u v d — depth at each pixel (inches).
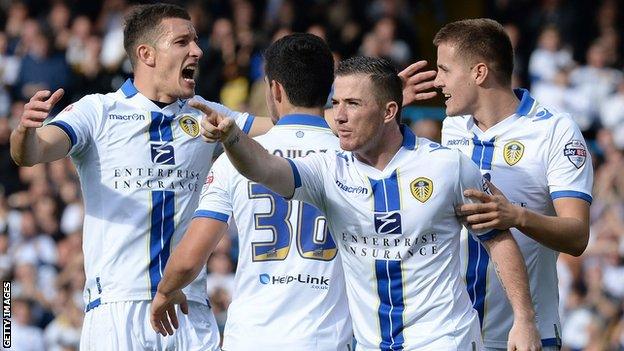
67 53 1971.0
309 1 1936.5
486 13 2032.5
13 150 713.6
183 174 779.4
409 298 669.9
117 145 770.2
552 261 775.1
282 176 650.8
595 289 1482.5
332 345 725.3
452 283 672.4
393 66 674.2
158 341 773.9
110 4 1999.3
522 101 770.2
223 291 1466.5
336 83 666.8
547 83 1841.8
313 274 727.7
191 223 727.7
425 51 2011.6
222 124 610.5
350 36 1879.9
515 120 764.0
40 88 1947.6
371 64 665.0
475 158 768.3
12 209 1731.1
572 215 734.5
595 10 1971.0
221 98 1831.9
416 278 668.7
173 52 772.0
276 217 727.1
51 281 1620.3
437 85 766.5
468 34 756.6
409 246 666.2
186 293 779.4
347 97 660.1
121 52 1929.1
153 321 739.4
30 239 1689.2
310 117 737.6
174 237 778.8
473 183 673.0
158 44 772.0
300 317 724.0
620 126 1763.0
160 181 774.5
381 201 668.1
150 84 778.8
